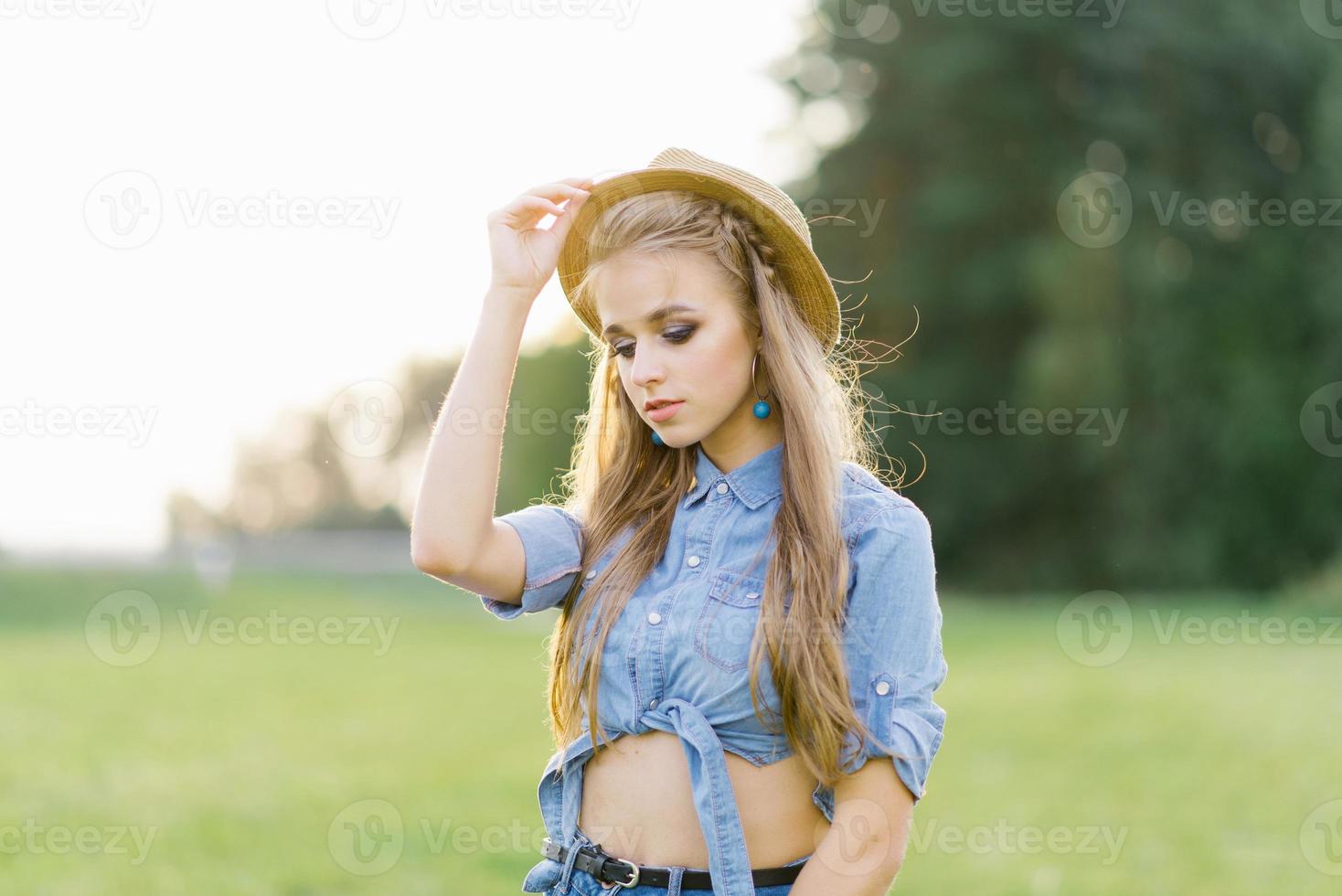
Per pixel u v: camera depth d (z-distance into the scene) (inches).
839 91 1363.2
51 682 554.9
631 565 96.7
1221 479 1229.1
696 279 92.2
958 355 1336.1
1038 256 1241.4
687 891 88.8
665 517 99.2
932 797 321.7
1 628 815.7
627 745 93.2
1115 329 1222.3
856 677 89.4
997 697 505.7
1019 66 1312.7
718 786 87.7
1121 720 445.1
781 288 95.3
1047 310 1245.1
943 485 1310.3
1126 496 1233.4
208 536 1311.5
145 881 237.5
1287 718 446.0
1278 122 1305.4
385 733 418.0
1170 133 1267.2
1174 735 412.2
